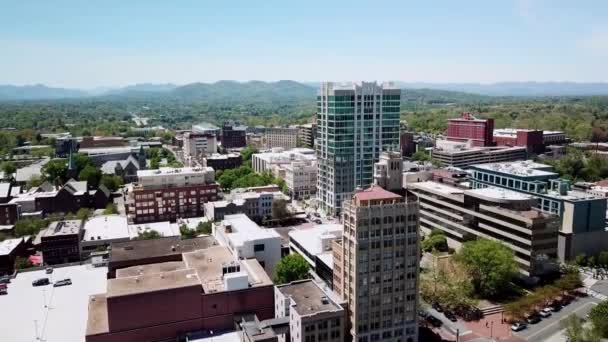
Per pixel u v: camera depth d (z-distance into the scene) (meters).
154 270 160.25
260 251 186.50
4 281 181.38
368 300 146.75
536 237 195.00
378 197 146.38
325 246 195.25
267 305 150.50
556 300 180.50
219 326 144.88
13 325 148.88
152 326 137.12
